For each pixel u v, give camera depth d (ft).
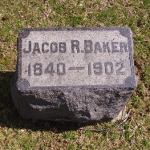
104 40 5.12
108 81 5.01
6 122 5.79
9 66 6.34
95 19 6.99
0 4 6.99
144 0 7.36
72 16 6.97
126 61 5.08
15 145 5.62
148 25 7.06
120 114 5.96
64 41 5.09
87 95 5.07
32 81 4.97
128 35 5.15
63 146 5.67
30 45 5.06
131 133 5.85
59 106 5.20
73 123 5.84
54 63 5.02
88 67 5.03
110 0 7.28
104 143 5.76
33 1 7.10
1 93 6.02
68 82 4.99
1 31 6.68
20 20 6.86
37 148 5.65
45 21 6.88
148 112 6.10
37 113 5.47
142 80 6.40
